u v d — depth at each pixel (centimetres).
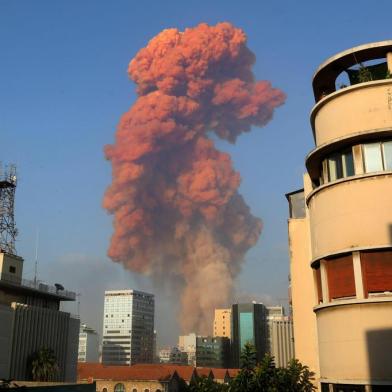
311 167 3062
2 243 9838
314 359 3189
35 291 9631
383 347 2392
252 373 3312
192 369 15250
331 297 2698
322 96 3356
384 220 2559
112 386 14012
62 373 9931
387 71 2962
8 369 8375
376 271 2542
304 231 3406
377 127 2702
